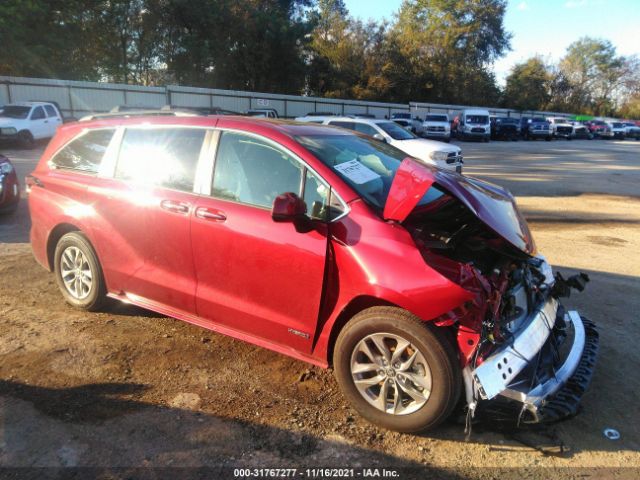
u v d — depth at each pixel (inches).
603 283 224.4
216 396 129.9
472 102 2315.5
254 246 129.4
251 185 135.4
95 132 171.9
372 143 164.2
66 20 1159.6
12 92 1007.6
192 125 149.6
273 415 122.8
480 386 105.9
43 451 107.3
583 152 1090.1
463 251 130.4
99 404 124.3
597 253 275.7
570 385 120.6
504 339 112.5
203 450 109.6
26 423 116.0
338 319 121.4
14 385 130.6
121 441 111.3
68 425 115.9
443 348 108.3
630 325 179.9
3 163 308.8
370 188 129.6
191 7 1385.3
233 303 136.9
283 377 140.0
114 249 160.2
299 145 132.0
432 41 2154.3
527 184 551.8
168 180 149.8
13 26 1034.7
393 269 111.3
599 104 3193.9
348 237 117.8
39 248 184.2
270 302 130.2
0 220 307.9
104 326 166.1
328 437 115.5
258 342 136.2
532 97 2645.2
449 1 2137.1
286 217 115.6
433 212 140.2
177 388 132.6
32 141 762.8
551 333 131.6
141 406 124.2
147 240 151.9
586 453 112.5
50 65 1174.3
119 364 143.2
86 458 105.8
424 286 107.3
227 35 1520.7
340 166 130.6
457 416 118.5
